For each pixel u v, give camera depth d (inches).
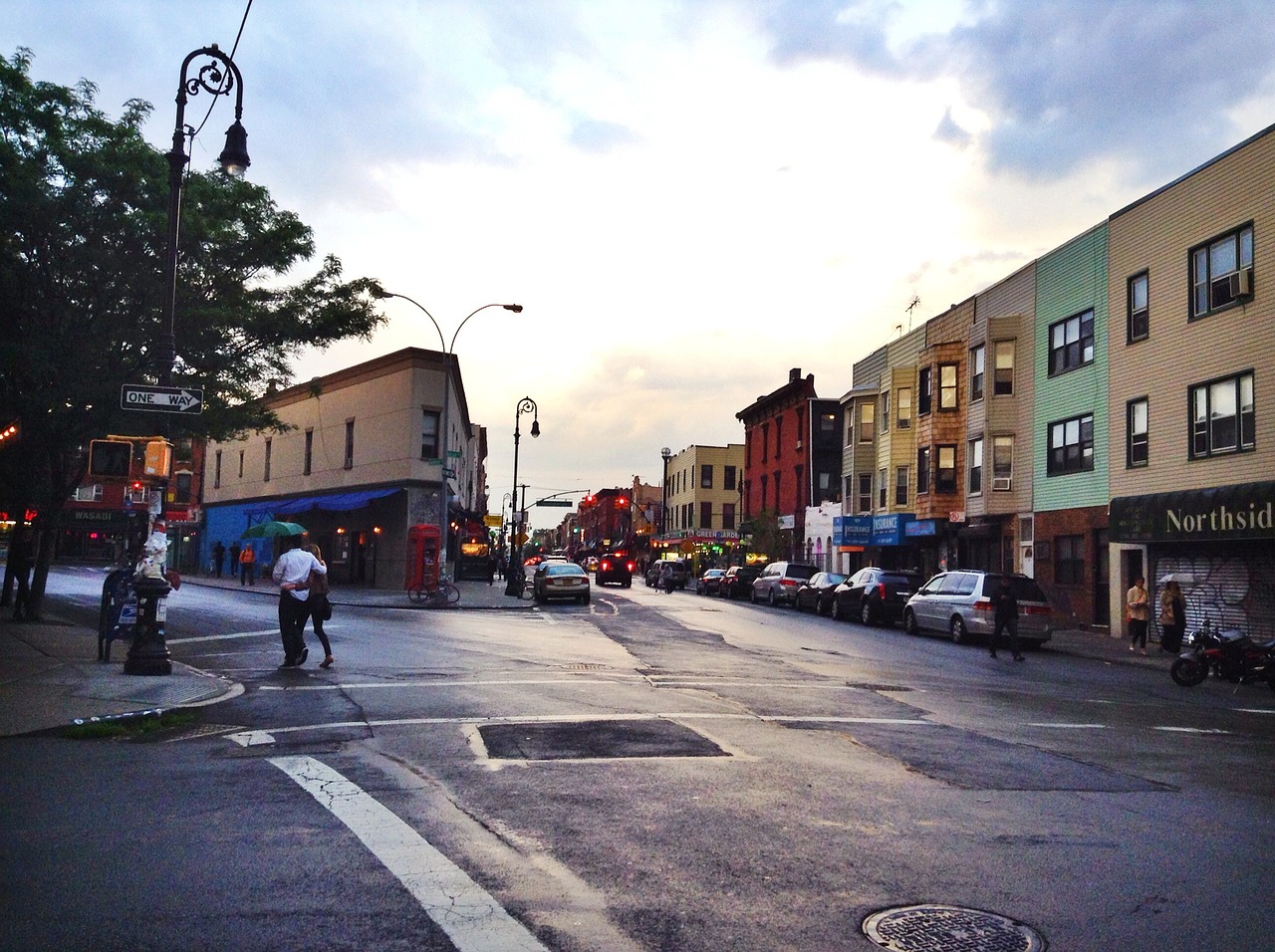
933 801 276.4
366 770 302.8
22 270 697.0
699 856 219.8
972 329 1409.9
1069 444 1219.9
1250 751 387.5
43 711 390.0
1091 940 176.1
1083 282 1198.3
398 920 179.6
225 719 398.3
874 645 880.9
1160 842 240.2
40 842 224.7
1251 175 934.4
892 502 1670.8
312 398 1942.7
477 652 675.4
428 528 1395.2
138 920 178.1
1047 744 380.8
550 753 329.4
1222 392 968.3
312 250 812.6
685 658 680.4
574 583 1379.2
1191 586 978.1
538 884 199.9
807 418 2245.3
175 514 550.6
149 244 701.9
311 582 580.7
